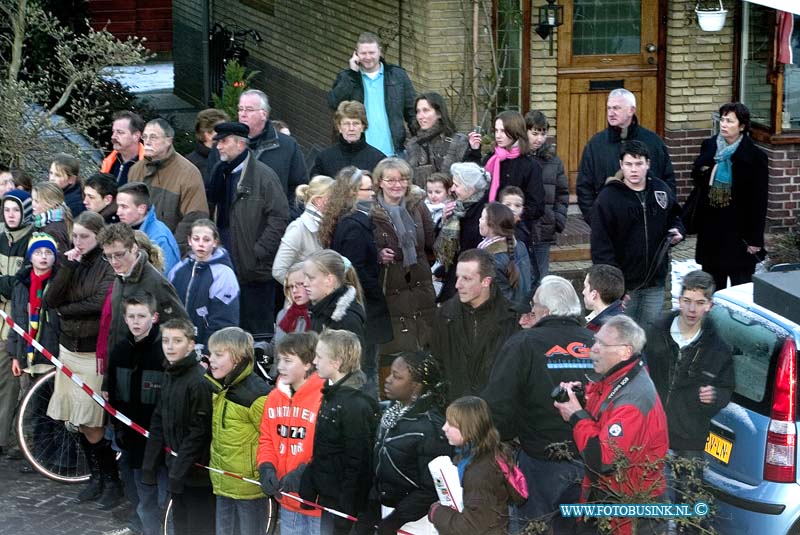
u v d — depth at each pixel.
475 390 10.20
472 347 10.16
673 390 10.28
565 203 15.24
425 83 18.47
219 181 13.36
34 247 12.37
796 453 9.86
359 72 16.25
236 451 10.23
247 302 13.32
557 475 9.41
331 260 10.64
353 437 9.50
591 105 19.05
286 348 9.77
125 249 11.02
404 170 12.43
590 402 9.13
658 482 9.09
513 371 9.39
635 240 12.69
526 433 9.49
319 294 10.66
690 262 17.66
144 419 10.97
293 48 24.19
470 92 18.25
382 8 19.88
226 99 23.61
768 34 18.05
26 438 12.25
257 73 25.08
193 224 11.95
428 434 9.23
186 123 28.28
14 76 20.09
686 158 19.05
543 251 15.10
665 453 9.03
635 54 18.97
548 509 9.45
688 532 9.73
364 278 12.07
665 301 14.00
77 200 13.88
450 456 9.26
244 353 10.21
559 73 18.88
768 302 9.80
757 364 10.16
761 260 14.44
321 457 9.62
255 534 10.45
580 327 9.59
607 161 14.35
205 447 10.33
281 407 9.89
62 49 19.88
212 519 10.61
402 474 9.27
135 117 14.45
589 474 9.08
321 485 9.63
